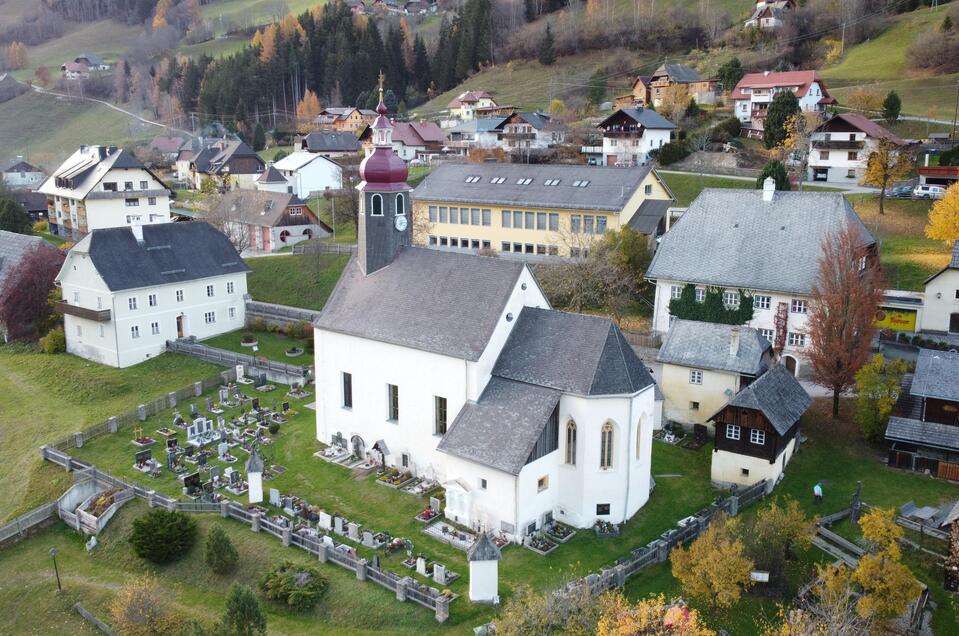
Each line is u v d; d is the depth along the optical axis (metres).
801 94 135.38
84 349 84.94
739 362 60.25
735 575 40.69
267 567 47.38
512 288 53.19
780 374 58.12
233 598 37.84
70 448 63.84
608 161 133.00
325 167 151.12
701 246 74.75
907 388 62.56
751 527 48.22
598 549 47.75
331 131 198.25
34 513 55.09
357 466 58.34
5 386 78.81
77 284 84.25
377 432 58.66
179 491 56.00
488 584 42.41
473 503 49.53
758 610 42.38
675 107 146.25
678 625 35.44
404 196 60.72
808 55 183.38
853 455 58.53
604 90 190.62
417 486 54.66
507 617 37.66
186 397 72.12
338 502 53.47
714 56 192.62
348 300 60.84
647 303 82.75
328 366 61.06
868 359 61.44
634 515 51.72
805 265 69.06
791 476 56.09
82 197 117.06
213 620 44.19
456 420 51.28
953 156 104.81
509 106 190.12
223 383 75.19
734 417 54.16
